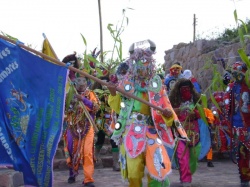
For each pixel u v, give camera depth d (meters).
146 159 4.67
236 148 6.34
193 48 13.37
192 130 6.69
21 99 4.91
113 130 5.24
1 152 4.89
